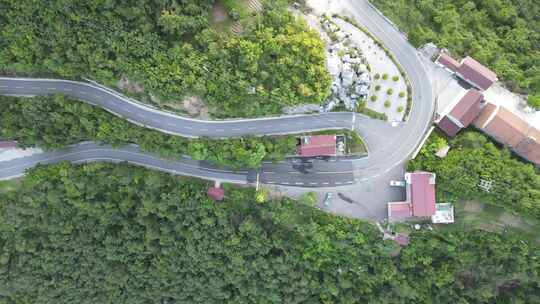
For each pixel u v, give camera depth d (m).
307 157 91.25
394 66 88.25
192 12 78.25
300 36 79.94
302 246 92.88
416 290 92.62
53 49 81.88
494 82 88.44
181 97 85.62
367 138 89.69
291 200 91.62
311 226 89.00
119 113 91.31
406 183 88.12
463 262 90.19
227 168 93.31
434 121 88.44
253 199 92.06
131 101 90.50
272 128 89.69
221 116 89.31
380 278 91.88
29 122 89.25
